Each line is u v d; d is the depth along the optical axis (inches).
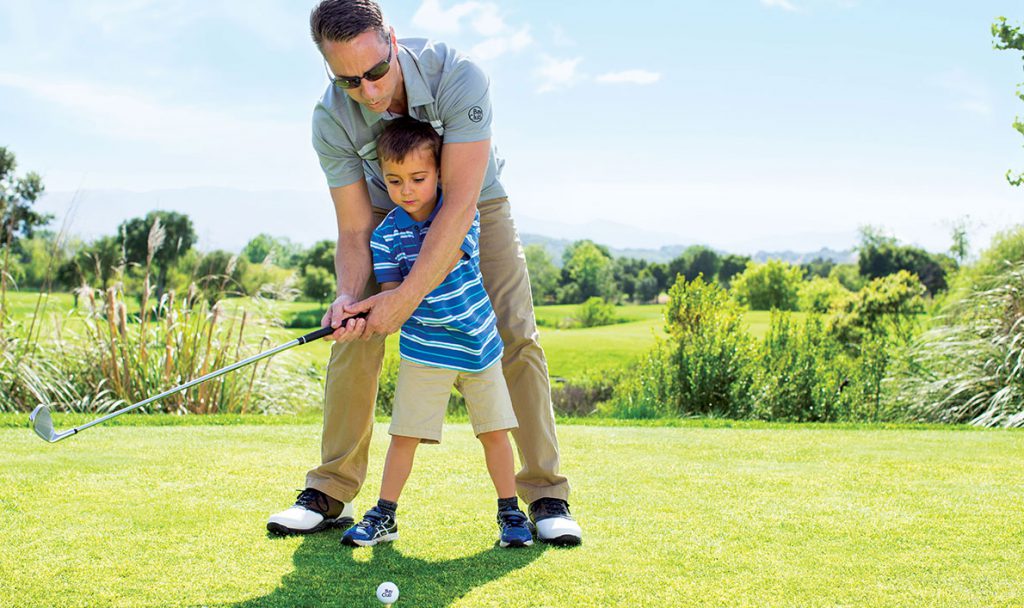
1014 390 296.8
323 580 87.5
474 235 107.6
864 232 1998.0
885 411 323.3
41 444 157.0
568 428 197.6
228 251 320.8
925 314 494.6
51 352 289.6
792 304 1263.5
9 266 306.7
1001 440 180.4
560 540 100.9
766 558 95.5
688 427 203.6
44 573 87.7
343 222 114.1
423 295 102.1
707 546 100.2
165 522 107.2
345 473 110.2
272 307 321.1
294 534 104.3
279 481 130.6
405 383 105.7
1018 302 326.3
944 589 85.7
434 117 102.0
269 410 296.5
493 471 106.7
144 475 132.8
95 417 197.5
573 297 2600.9
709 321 338.3
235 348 305.6
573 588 85.6
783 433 189.0
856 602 82.2
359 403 109.3
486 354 105.8
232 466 141.0
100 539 99.6
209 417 203.3
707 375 327.6
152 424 190.4
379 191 115.8
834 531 106.7
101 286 302.0
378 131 106.3
